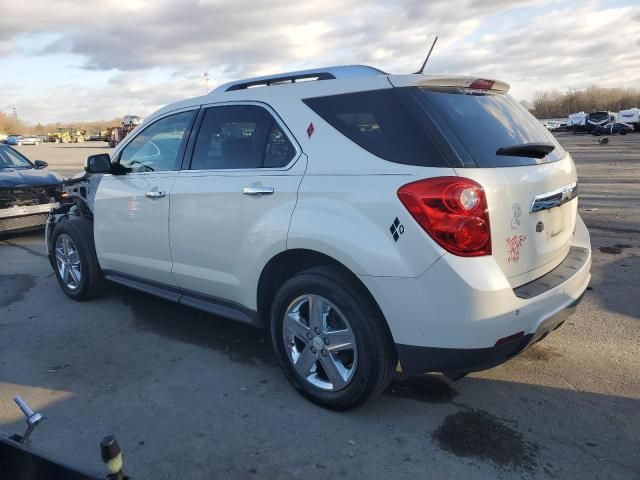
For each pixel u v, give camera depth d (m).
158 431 2.99
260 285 3.38
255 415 3.13
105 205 4.57
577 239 3.67
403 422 3.03
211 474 2.62
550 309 2.84
